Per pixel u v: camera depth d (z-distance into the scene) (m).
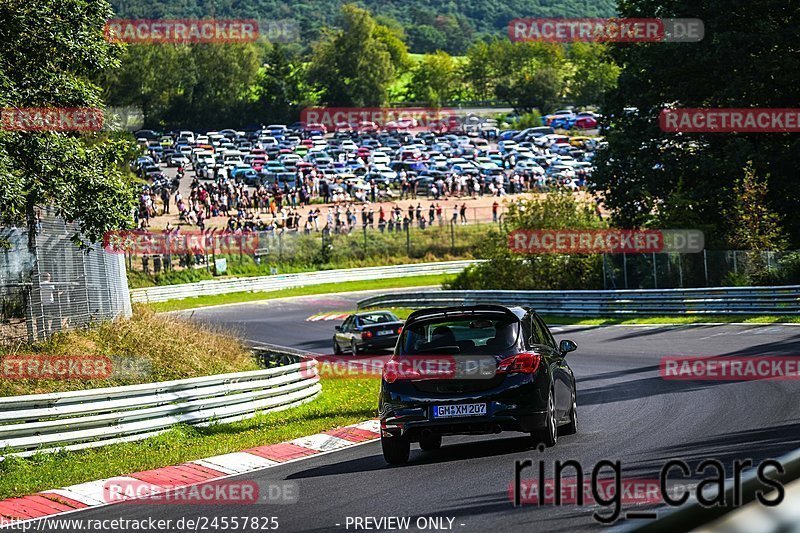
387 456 20.08
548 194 81.81
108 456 24.42
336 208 130.12
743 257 63.81
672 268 67.69
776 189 75.81
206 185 144.12
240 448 24.08
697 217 74.25
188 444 26.08
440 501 14.84
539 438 19.89
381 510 14.60
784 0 75.06
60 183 34.03
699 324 56.28
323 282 117.75
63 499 18.45
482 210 145.88
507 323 20.09
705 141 80.38
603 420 24.22
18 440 23.53
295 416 30.97
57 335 36.50
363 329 54.03
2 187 30.94
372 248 128.25
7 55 33.69
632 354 44.44
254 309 98.50
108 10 36.03
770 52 75.94
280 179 166.25
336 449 23.50
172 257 111.69
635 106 83.12
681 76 81.75
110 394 26.08
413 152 197.50
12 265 35.56
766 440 18.30
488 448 20.88
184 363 38.56
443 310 20.47
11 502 18.44
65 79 34.16
